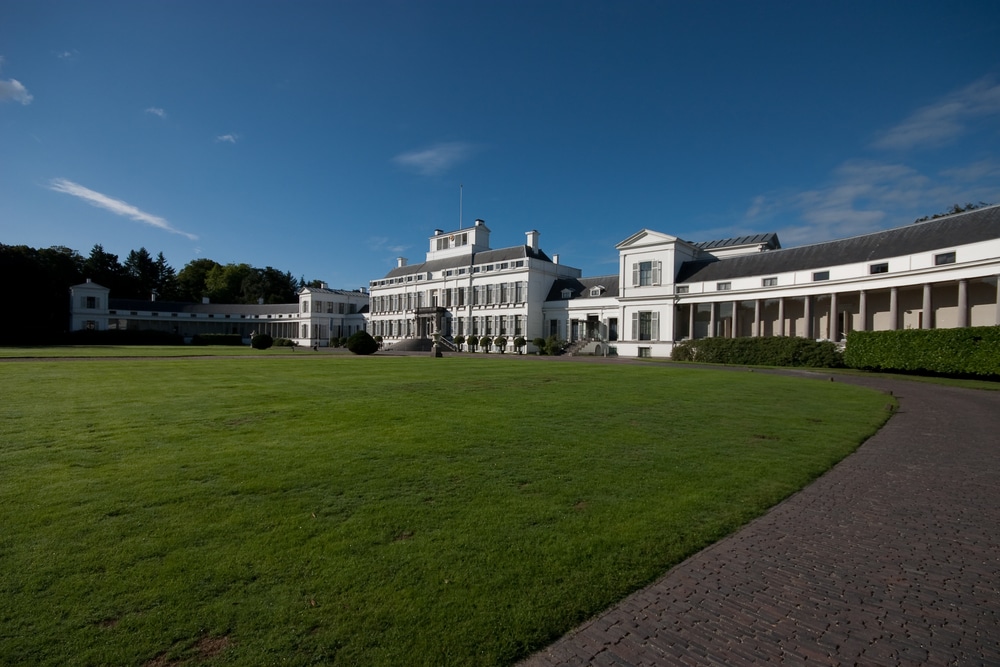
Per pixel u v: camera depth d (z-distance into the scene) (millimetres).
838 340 38000
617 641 3613
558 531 5281
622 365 30500
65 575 4230
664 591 4297
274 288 118188
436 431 9734
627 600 4145
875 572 4695
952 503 6492
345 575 4312
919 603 4168
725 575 4594
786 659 3443
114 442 8641
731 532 5531
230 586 4121
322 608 3850
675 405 13609
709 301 44594
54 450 8078
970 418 12781
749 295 42000
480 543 4961
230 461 7535
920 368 26344
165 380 18125
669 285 47375
